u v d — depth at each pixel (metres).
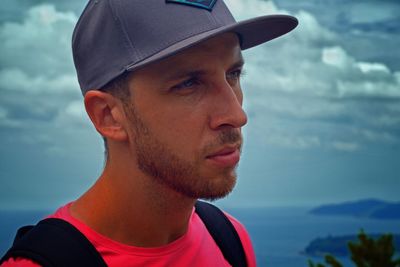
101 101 1.42
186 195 1.39
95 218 1.49
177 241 1.59
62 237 1.37
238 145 1.37
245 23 1.32
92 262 1.37
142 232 1.51
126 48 1.35
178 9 1.34
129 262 1.47
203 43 1.31
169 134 1.33
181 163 1.33
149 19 1.33
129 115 1.37
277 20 1.45
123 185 1.46
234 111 1.33
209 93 1.34
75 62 1.52
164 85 1.31
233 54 1.39
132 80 1.34
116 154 1.46
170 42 1.32
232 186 1.36
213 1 1.39
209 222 1.79
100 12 1.41
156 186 1.43
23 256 1.33
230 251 1.78
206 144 1.32
